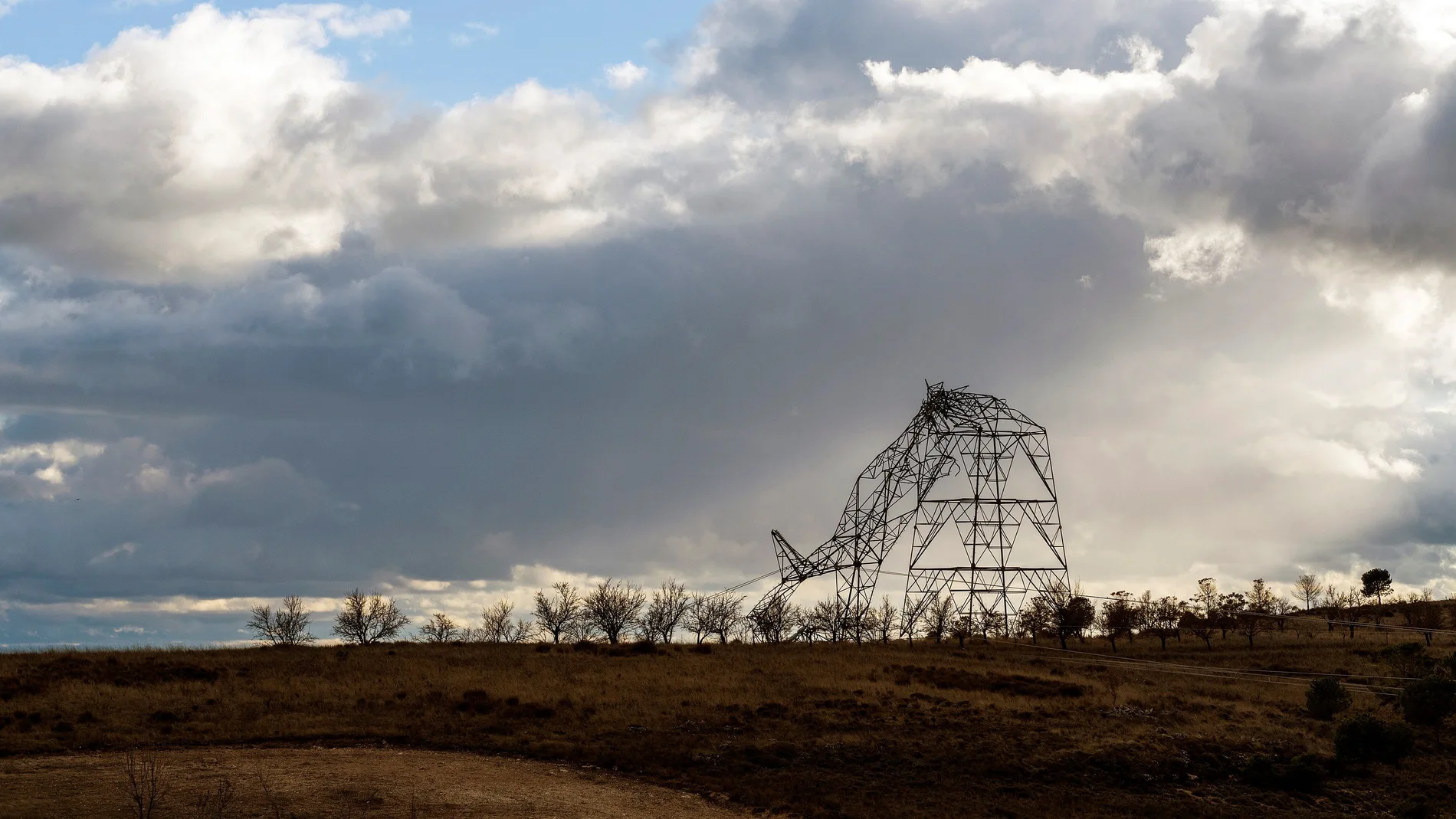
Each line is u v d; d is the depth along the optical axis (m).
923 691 64.19
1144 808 46.06
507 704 56.91
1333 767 52.84
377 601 107.88
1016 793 46.69
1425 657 81.19
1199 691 69.62
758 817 41.38
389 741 49.97
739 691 61.91
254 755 46.75
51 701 54.94
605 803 41.47
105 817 36.75
